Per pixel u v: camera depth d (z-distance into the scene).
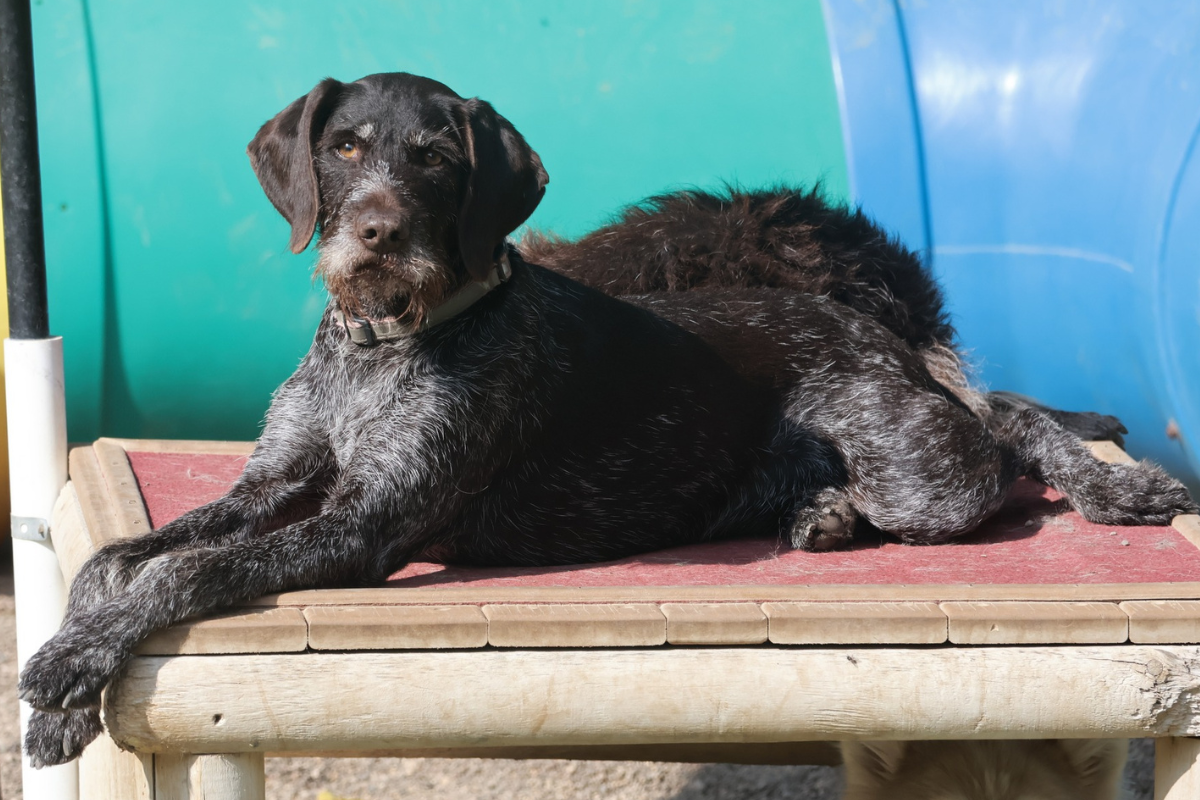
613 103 5.75
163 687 2.37
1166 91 5.52
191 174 5.50
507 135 3.05
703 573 3.11
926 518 3.46
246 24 5.52
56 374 3.69
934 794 2.89
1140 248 5.48
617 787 5.41
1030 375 5.88
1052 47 5.84
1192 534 3.40
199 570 2.49
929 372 4.18
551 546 3.36
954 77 5.94
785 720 2.53
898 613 2.56
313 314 5.69
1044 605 2.62
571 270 4.36
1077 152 5.70
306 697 2.40
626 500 3.43
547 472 3.31
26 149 3.56
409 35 5.63
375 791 5.32
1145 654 2.56
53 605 3.74
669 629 2.50
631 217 4.60
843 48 5.89
